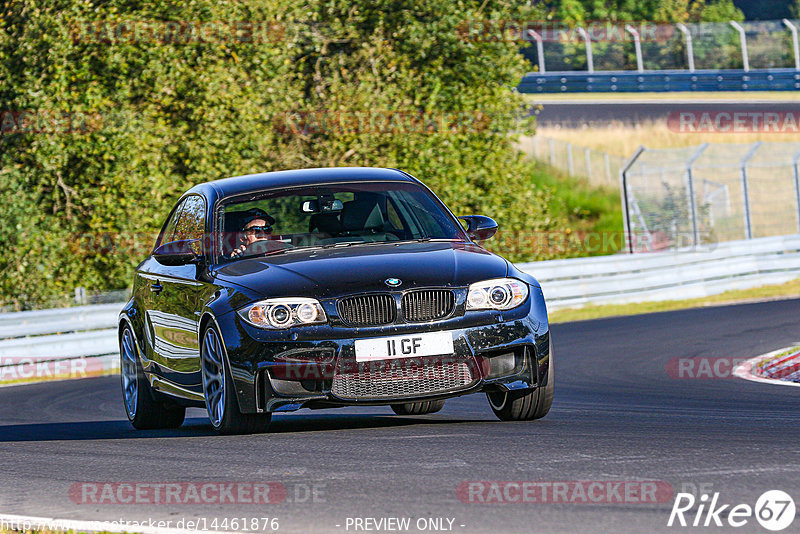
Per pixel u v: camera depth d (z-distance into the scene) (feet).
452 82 301.22
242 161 262.67
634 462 62.95
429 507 54.03
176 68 250.37
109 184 241.96
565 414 91.81
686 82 584.81
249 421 79.92
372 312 77.30
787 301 221.46
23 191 236.84
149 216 245.45
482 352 77.92
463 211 288.10
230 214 90.17
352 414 103.86
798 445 67.62
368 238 88.89
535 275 234.99
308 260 82.64
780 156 487.20
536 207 305.73
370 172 96.63
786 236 273.54
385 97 284.20
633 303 247.09
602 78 583.58
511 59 308.19
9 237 233.55
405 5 301.22
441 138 285.43
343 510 54.34
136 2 255.09
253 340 77.25
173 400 93.15
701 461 62.54
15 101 233.14
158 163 251.60
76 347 186.70
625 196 296.92
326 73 299.99
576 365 144.66
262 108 267.59
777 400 100.48
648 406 99.40
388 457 68.13
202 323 83.87
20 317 180.86
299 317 77.00
